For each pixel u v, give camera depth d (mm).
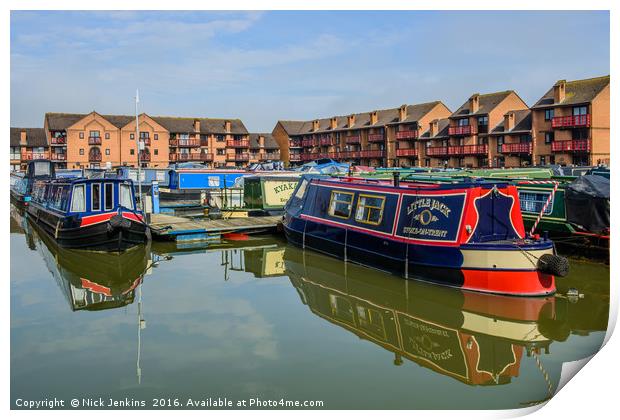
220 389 8633
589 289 13805
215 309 12844
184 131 83438
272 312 12586
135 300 13742
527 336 10953
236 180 34625
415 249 14055
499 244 12570
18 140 75812
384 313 12438
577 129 48844
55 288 15195
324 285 14891
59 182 23469
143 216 20797
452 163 63094
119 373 9227
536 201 18219
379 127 74125
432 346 10500
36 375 9203
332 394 8453
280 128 92500
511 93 58938
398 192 14977
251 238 23062
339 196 17859
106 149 76125
